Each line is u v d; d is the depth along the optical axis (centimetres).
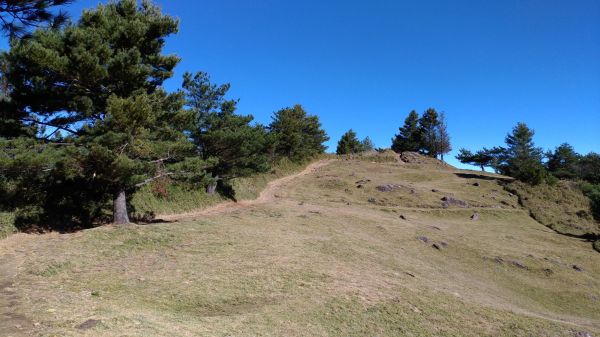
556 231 3722
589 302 1927
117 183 1808
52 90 1709
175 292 1109
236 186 4062
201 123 3073
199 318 909
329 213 3122
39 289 992
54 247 1432
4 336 616
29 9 761
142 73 1802
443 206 4247
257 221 2473
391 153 9038
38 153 1540
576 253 2891
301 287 1246
